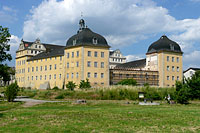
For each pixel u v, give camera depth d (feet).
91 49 220.02
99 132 42.34
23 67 309.83
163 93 127.03
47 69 264.72
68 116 59.06
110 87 137.18
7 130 43.93
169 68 253.03
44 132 42.24
